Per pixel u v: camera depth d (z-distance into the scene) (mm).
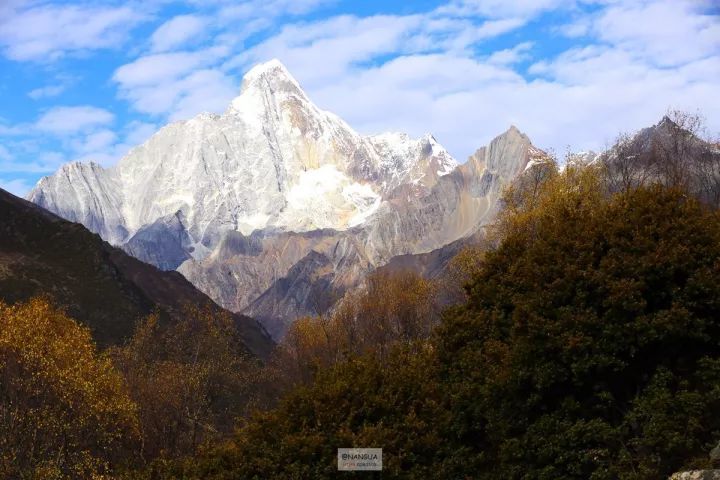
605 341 29406
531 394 30828
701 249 30000
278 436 32500
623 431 28344
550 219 35969
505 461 30391
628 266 30125
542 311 31250
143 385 51562
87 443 44719
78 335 48125
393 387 33281
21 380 43062
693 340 29219
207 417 55000
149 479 36781
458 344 35969
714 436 27281
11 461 41438
